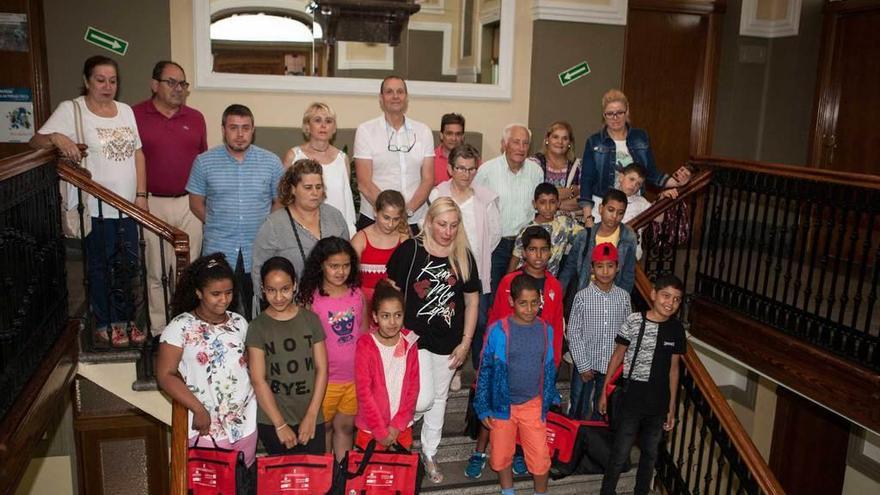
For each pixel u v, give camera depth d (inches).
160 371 111.6
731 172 168.1
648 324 130.7
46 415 122.5
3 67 190.7
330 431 128.0
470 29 221.5
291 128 208.1
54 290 134.6
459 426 149.8
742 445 129.9
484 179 154.7
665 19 240.4
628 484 149.4
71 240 202.5
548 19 221.5
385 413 120.9
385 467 118.0
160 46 195.5
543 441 130.2
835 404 142.1
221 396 114.0
